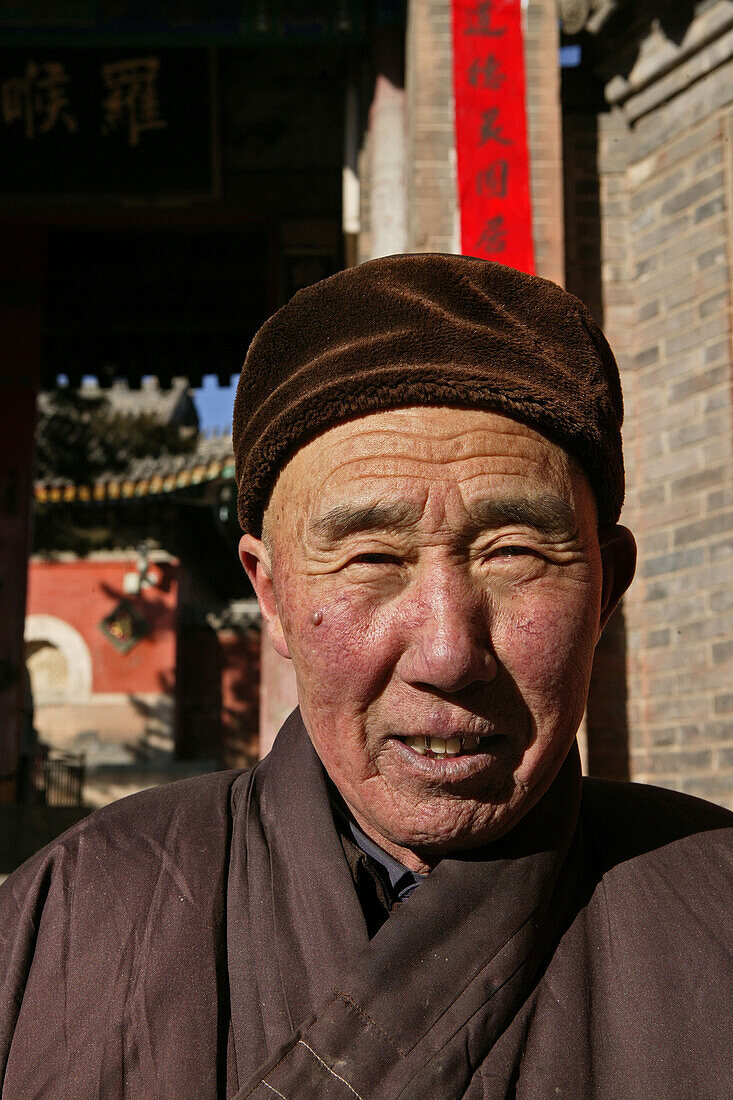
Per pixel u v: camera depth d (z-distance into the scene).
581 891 0.85
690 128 4.52
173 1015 0.77
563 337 0.81
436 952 0.75
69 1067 0.77
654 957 0.78
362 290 0.80
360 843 0.88
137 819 0.91
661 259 4.57
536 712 0.77
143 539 17.47
